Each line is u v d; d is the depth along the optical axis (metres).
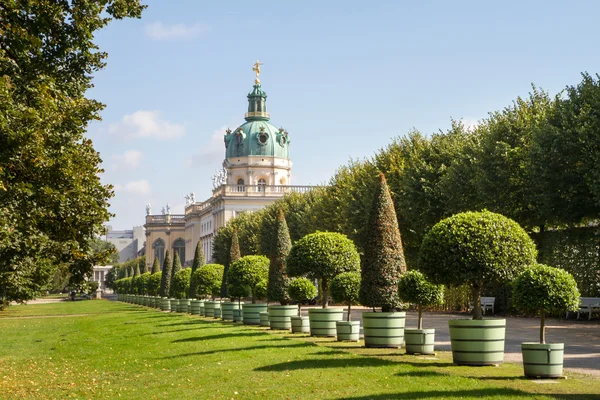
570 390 13.30
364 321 21.38
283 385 15.22
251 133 137.25
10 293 32.06
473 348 16.50
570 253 37.69
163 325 38.81
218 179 153.50
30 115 17.77
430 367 16.44
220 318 43.38
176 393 15.82
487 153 40.62
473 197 42.50
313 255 26.38
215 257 103.06
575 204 34.59
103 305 86.00
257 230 89.00
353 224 54.62
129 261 184.25
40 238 21.34
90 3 20.69
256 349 22.12
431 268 17.45
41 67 20.30
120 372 20.72
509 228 17.11
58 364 24.38
